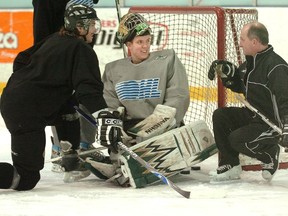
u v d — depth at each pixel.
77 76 8.01
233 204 7.41
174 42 11.90
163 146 8.49
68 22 8.41
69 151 8.91
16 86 8.05
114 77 9.09
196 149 8.70
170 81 8.90
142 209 7.22
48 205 7.46
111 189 8.37
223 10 9.76
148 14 11.08
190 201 7.58
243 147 8.43
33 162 8.04
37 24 9.62
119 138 7.86
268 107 8.42
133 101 8.93
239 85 8.91
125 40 8.91
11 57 17.59
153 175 8.45
